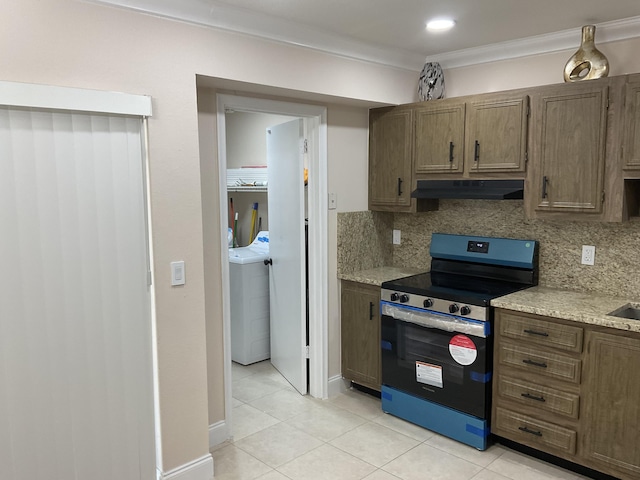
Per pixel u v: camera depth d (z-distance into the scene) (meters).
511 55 3.23
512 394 2.83
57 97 2.03
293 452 2.98
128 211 2.29
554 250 3.14
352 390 3.87
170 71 2.36
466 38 3.09
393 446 3.04
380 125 3.65
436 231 3.74
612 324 2.40
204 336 2.61
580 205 2.73
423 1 2.44
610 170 2.61
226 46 2.56
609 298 2.87
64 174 2.10
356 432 3.21
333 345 3.74
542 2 2.46
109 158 2.22
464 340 2.93
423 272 3.73
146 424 2.44
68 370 2.18
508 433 2.88
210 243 2.92
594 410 2.53
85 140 2.15
